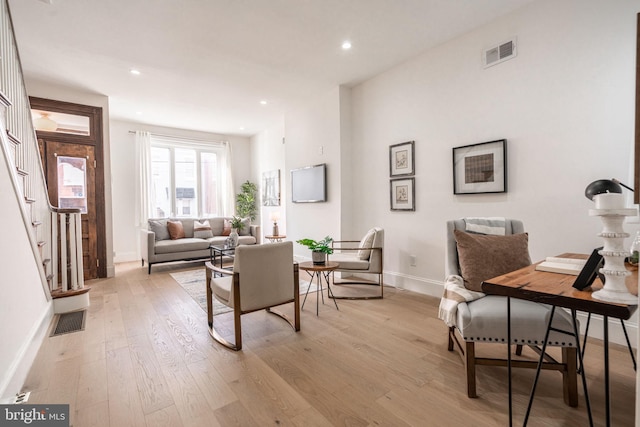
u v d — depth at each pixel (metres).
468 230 2.28
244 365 2.01
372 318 2.83
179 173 6.79
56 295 2.96
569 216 2.42
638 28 0.92
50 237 3.12
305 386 1.76
